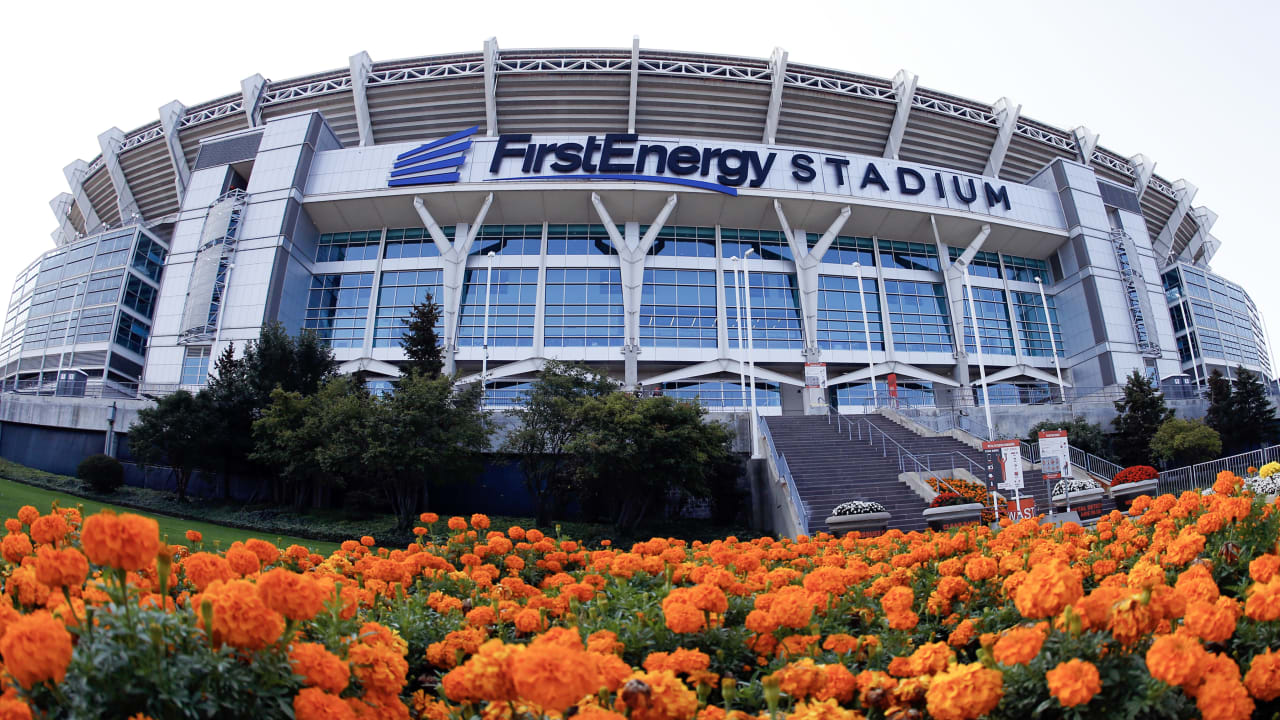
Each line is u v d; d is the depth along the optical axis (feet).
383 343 128.57
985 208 140.56
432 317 87.10
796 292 135.95
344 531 64.18
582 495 74.54
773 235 139.33
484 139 128.88
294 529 63.93
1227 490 21.68
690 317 131.54
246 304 120.57
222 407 77.00
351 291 132.87
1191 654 9.40
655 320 130.41
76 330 134.31
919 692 11.10
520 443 71.82
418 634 15.78
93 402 90.84
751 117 139.44
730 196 127.85
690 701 9.50
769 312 133.69
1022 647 10.19
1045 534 26.84
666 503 80.53
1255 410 100.07
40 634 8.08
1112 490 68.74
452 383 69.77
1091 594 10.69
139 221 147.02
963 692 9.42
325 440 66.74
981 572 17.06
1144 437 94.63
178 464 75.82
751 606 16.58
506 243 134.82
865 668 14.03
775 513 68.80
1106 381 137.08
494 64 131.85
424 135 141.38
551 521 75.25
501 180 125.80
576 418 70.03
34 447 89.30
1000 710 10.49
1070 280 147.13
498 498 80.23
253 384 79.46
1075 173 149.69
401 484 66.74
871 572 19.88
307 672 9.81
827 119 141.69
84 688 8.38
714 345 130.21
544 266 132.05
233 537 56.65
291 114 133.39
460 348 125.80
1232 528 17.78
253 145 133.39
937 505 62.95
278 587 9.84
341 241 136.67
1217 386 103.86
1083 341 143.43
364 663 11.06
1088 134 157.28
